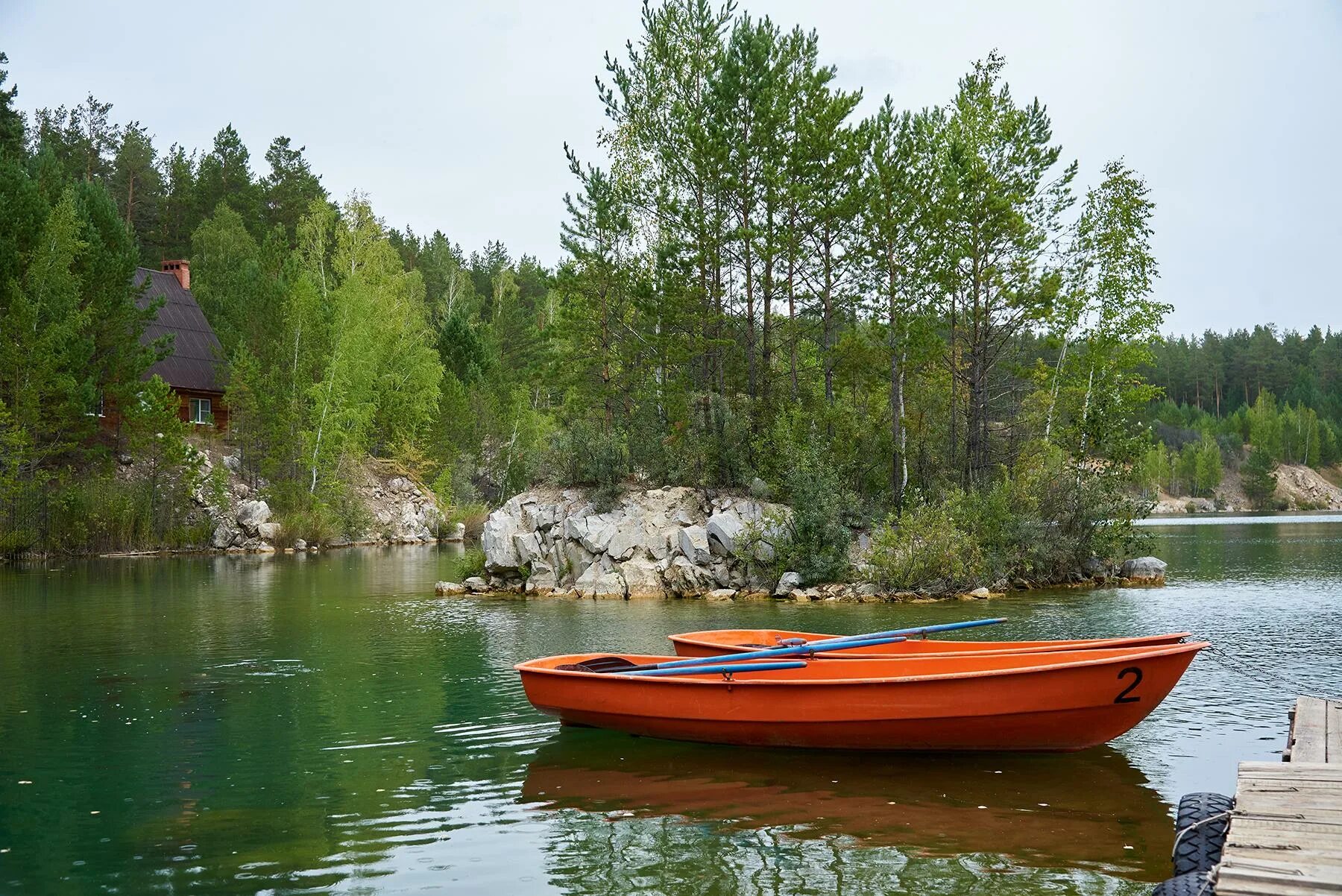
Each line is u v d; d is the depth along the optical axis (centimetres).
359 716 1276
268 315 5478
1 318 4003
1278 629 1903
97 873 744
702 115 3209
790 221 3062
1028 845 787
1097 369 3425
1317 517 8794
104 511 4238
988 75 3409
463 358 6912
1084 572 2934
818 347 3666
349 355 5281
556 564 2859
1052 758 1058
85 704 1343
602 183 3250
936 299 2977
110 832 838
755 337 3209
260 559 4203
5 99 5200
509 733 1184
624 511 2870
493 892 706
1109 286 3384
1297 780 702
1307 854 546
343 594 2792
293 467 5050
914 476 3045
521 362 7431
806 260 3114
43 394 4056
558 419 5956
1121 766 1024
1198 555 3919
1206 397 14950
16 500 3978
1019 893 688
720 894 696
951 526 2623
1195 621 2017
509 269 9919
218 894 704
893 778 992
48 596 2717
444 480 5850
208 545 4588
